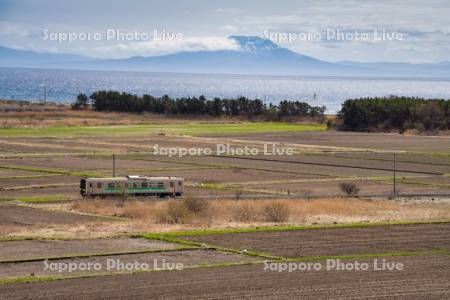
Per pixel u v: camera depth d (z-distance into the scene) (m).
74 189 99.00
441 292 46.88
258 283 48.44
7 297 44.12
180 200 85.88
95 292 45.53
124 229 68.12
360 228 71.12
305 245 62.44
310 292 46.47
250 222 74.62
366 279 50.12
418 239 65.88
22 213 78.81
